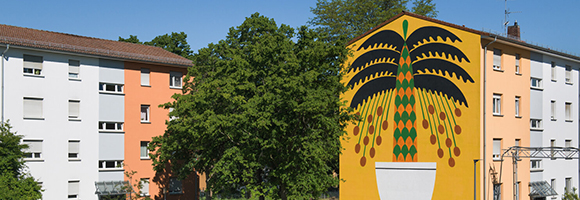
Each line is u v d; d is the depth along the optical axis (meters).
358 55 36.38
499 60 31.66
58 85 32.44
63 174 32.38
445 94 31.44
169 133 31.75
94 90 33.81
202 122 26.78
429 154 31.92
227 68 28.69
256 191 27.52
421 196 32.09
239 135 27.59
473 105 30.11
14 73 30.91
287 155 27.47
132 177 34.97
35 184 27.84
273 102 27.02
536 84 34.28
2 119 30.34
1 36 30.88
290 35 30.81
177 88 37.25
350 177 35.62
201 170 33.16
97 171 33.62
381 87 34.59
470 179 29.97
